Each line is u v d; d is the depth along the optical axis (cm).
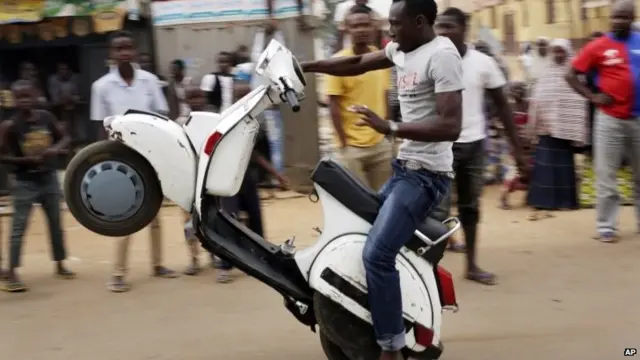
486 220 819
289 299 419
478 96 597
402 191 389
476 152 596
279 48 397
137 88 637
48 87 1115
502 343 480
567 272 623
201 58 1048
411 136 366
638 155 712
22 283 610
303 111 973
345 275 399
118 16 1020
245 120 393
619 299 555
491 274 605
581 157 932
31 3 1000
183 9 1041
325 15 1106
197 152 399
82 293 600
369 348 409
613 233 713
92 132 1088
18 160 598
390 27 388
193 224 396
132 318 539
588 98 708
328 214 406
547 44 1097
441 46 376
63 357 471
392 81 668
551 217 820
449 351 469
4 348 488
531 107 879
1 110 960
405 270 405
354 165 606
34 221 866
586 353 461
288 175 985
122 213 395
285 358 461
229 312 546
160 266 640
